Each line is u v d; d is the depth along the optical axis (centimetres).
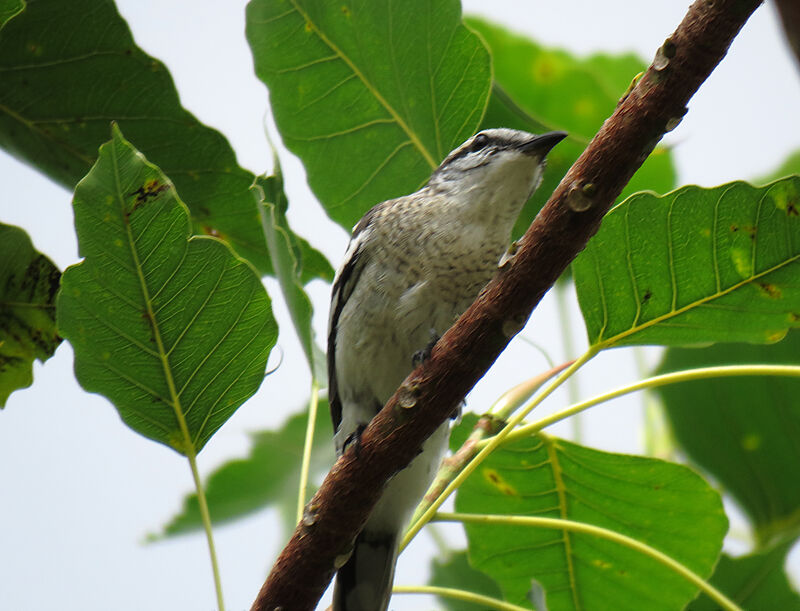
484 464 744
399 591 617
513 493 755
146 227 549
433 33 796
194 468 602
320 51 804
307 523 512
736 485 858
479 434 643
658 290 627
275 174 732
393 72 809
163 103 703
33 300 651
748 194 595
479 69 800
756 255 609
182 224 552
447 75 805
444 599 803
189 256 561
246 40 799
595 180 452
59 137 714
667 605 756
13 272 643
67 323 566
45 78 689
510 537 767
